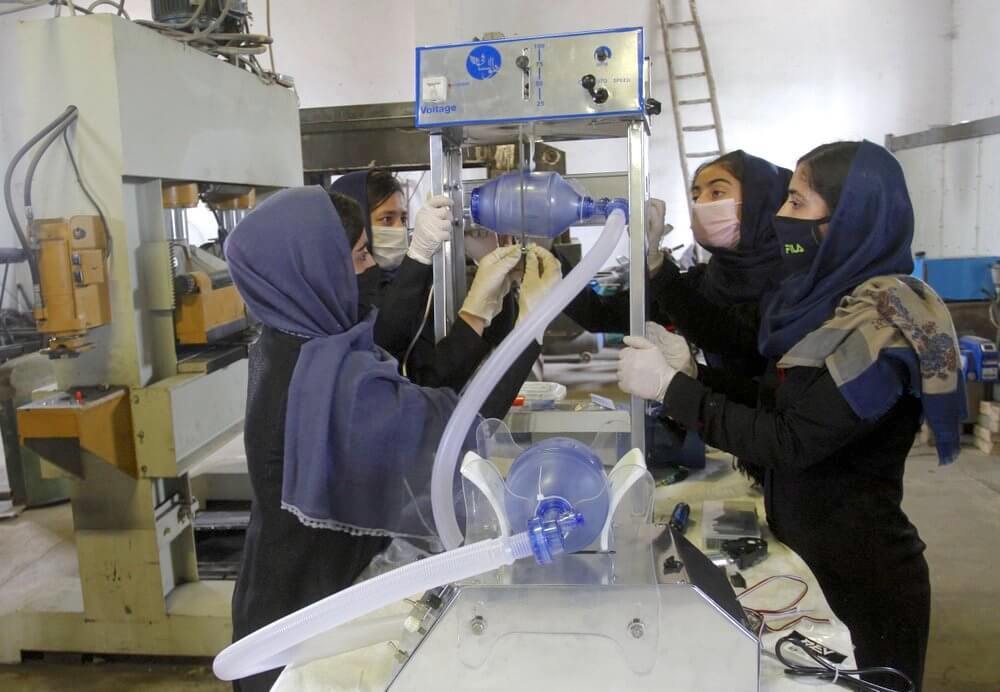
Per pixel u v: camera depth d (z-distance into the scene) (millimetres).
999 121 4812
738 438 1209
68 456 1923
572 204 1190
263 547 1147
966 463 3939
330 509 1075
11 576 2516
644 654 805
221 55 2393
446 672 823
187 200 2193
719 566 1020
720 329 1780
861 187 1219
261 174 2521
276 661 977
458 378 1299
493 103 1174
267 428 1119
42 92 1854
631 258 1230
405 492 1089
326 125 3580
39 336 3533
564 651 813
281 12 5828
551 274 1256
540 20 5809
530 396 1686
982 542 3043
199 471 2916
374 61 5832
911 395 1223
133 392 1953
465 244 1518
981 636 2402
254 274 1109
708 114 5879
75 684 2170
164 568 2154
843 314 1200
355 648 992
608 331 1866
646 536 932
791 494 1296
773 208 1789
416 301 1386
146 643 2156
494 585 817
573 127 1273
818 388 1157
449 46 1179
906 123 5754
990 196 4973
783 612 1048
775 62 5773
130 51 1865
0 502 3340
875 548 1270
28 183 1822
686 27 5789
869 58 5699
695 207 1866
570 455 882
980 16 5391
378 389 1097
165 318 2035
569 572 855
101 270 1875
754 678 795
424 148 3557
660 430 1617
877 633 1309
